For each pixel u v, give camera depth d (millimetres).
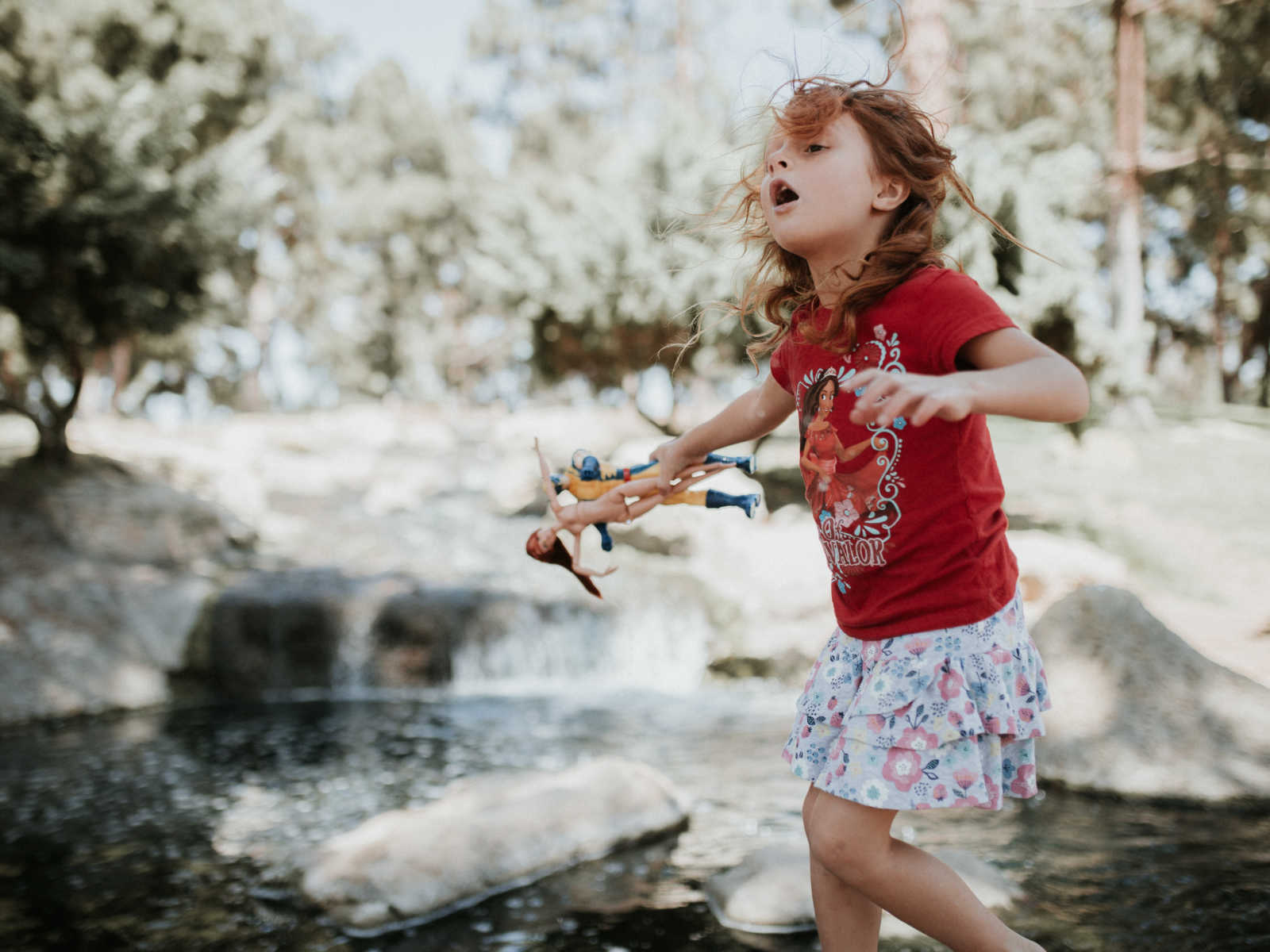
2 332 12727
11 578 9070
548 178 22219
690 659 9242
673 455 2162
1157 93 17953
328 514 14492
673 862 3605
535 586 10586
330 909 3148
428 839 3438
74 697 8023
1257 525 10594
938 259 1771
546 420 19156
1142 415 15312
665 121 15578
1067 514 11359
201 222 11180
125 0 14781
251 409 28875
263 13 18688
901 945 2682
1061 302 10578
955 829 3721
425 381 37125
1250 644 6555
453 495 16312
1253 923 2756
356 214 32344
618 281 14562
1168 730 4262
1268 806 3816
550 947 2855
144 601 9203
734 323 14133
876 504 1796
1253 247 21766
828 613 9312
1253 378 29062
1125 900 2959
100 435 14695
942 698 1732
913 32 11203
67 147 10328
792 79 1954
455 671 9422
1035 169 11281
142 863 3879
